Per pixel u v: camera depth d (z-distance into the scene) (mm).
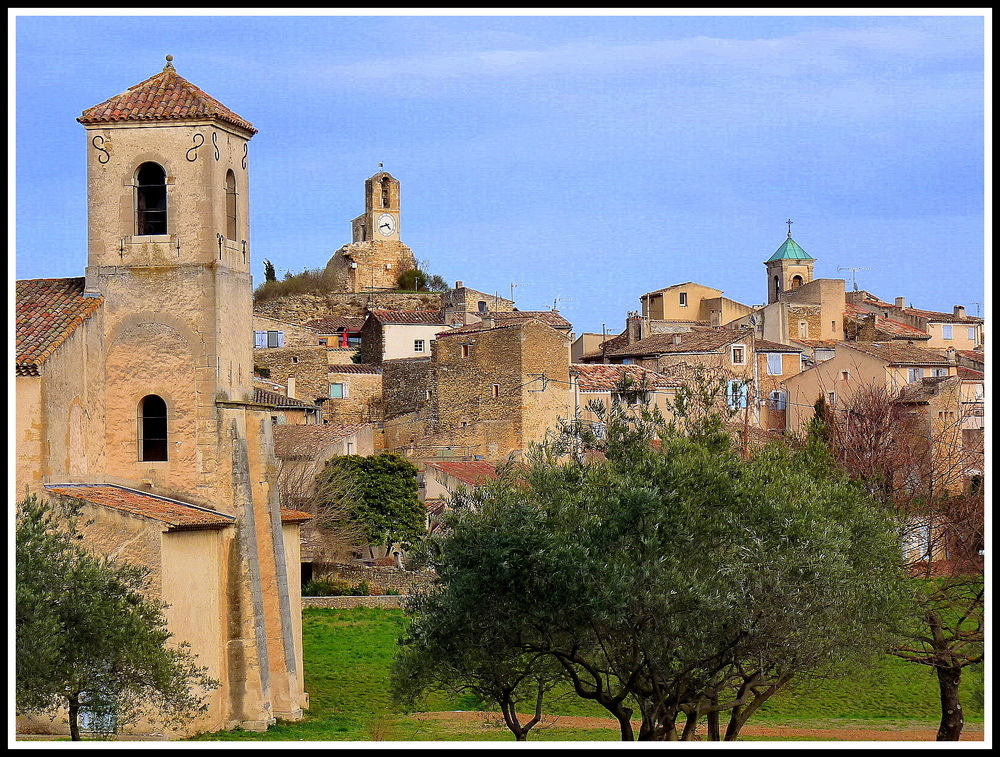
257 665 64125
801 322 186250
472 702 68000
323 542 106188
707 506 47781
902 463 95688
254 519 65812
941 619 61938
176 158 65062
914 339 184875
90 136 65375
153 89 66750
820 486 52406
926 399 128750
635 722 68125
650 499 45938
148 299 65000
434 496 123625
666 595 44781
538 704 53531
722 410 68000
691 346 150250
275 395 132375
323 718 67188
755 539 45781
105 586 48938
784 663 47156
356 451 120312
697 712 50250
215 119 65250
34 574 46938
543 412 139750
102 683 49125
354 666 79812
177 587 59594
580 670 56562
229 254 66750
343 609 97875
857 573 49375
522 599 46719
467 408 144000
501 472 53812
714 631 45500
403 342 176250
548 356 140875
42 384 58969
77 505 58250
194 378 64750
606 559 45469
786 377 156500
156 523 58219
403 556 110125
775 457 55594
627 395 57469
